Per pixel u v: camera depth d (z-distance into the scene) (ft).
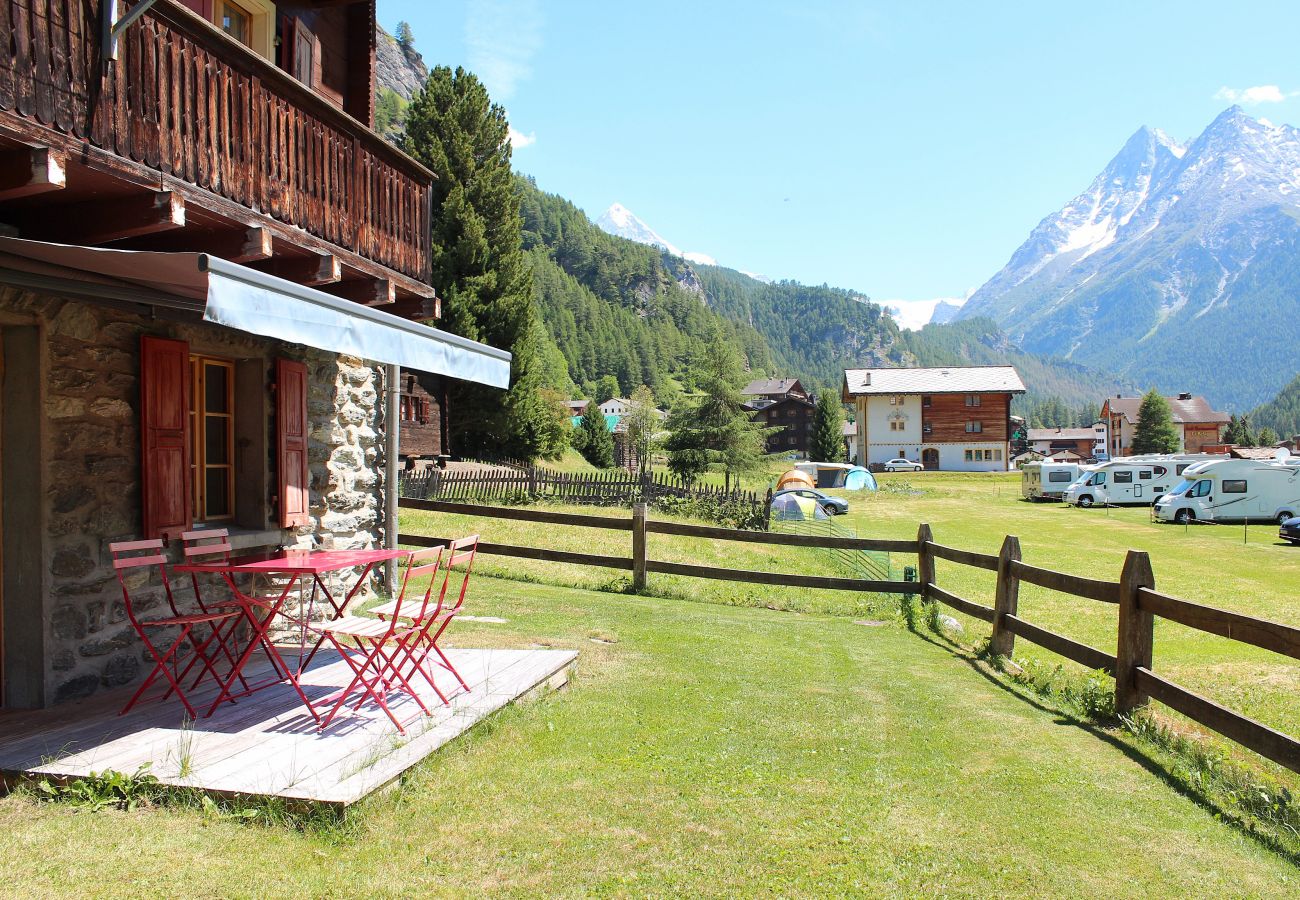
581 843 12.12
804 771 15.46
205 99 18.13
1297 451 282.36
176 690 16.42
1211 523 113.70
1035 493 159.33
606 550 56.18
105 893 10.08
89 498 18.38
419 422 113.80
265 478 24.43
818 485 181.47
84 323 18.22
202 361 23.32
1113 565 70.44
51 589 17.43
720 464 108.88
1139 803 14.52
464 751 15.40
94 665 18.43
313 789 12.46
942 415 267.80
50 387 17.39
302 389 26.04
